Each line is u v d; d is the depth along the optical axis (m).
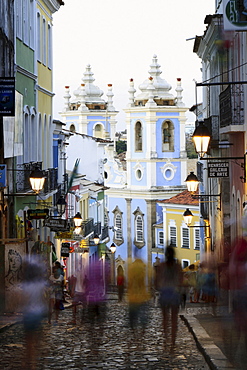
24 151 33.81
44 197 35.62
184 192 82.38
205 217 45.84
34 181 23.42
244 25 16.11
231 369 12.66
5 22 28.20
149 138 98.94
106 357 14.73
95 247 60.72
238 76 27.47
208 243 43.78
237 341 15.75
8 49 28.88
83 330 19.50
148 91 100.75
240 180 27.17
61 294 26.38
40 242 29.81
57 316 22.81
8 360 14.50
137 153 100.44
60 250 42.97
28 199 33.75
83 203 56.22
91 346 16.33
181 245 79.31
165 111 99.62
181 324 20.22
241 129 25.56
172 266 16.67
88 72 114.94
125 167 109.06
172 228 80.50
